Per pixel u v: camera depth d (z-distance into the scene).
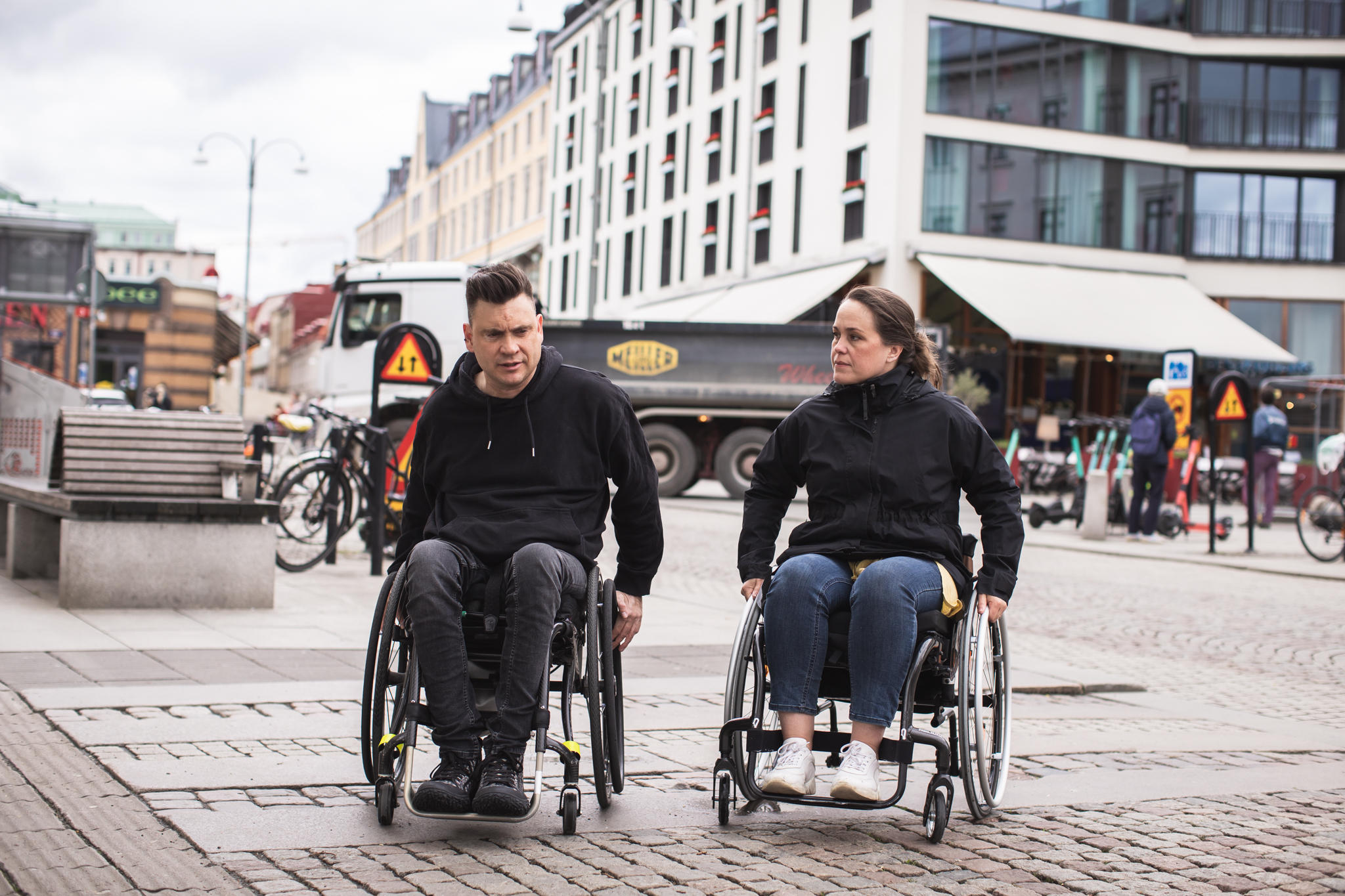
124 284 41.97
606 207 48.16
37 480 8.98
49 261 13.50
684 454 20.38
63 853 3.06
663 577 10.44
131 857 3.06
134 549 7.07
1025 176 30.58
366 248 104.56
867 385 3.90
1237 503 26.58
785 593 3.68
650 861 3.27
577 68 51.59
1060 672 6.75
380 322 18.11
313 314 92.44
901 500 3.81
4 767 3.81
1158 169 32.38
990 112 30.16
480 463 3.70
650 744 4.71
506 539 3.56
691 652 6.81
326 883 2.95
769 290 32.72
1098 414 30.84
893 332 3.90
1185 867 3.41
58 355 16.78
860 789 3.45
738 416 20.30
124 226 120.38
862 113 30.80
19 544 8.18
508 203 63.50
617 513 3.82
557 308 53.25
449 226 76.44
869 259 29.89
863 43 31.02
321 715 4.72
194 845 3.20
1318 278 33.81
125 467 7.30
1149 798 4.22
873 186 30.09
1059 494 26.36
